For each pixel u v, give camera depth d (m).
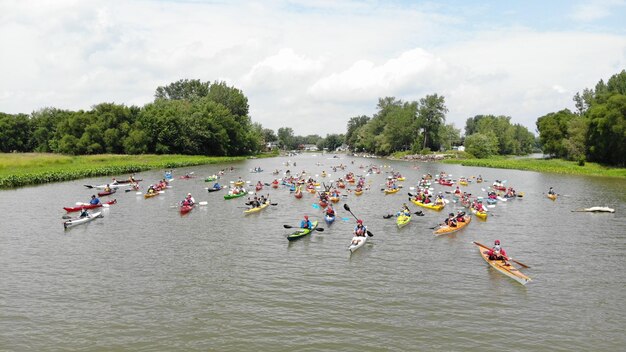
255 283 27.97
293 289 26.97
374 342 20.70
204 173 100.19
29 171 82.56
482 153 174.00
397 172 106.12
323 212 51.25
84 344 20.50
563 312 24.05
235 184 77.88
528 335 21.48
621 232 42.25
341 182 76.88
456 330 21.91
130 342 20.69
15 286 27.38
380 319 22.98
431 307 24.48
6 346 20.23
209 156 159.75
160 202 57.84
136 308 24.30
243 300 25.33
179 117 150.88
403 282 28.25
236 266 31.27
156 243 37.22
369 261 32.50
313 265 31.52
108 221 45.78
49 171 82.44
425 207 54.78
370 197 64.12
